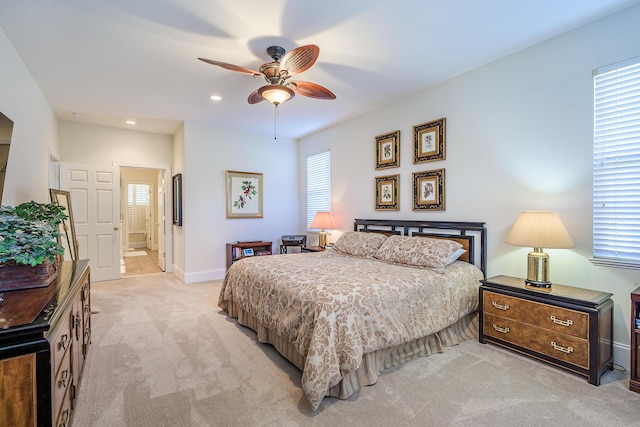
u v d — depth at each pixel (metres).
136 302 3.82
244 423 1.65
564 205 2.50
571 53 2.44
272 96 2.59
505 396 1.89
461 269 2.84
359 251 3.55
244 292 2.95
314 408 1.73
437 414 1.72
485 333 2.66
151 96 3.64
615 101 2.25
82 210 4.79
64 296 1.50
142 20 2.19
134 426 1.63
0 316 1.20
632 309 1.96
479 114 3.05
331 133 5.08
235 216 5.27
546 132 2.59
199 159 4.90
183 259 4.92
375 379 2.04
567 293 2.23
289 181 5.94
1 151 2.10
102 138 5.02
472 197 3.13
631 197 2.19
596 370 2.00
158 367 2.24
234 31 2.33
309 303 2.04
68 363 1.51
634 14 2.14
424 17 2.21
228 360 2.36
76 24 2.22
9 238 1.60
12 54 2.47
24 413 1.09
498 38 2.53
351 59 2.82
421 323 2.34
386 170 4.07
